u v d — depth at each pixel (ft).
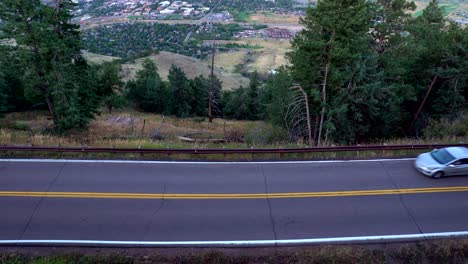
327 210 40.93
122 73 212.02
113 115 128.26
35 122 104.83
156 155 53.78
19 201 41.24
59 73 79.00
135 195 43.04
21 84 119.75
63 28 84.23
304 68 72.90
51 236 36.04
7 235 35.99
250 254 34.40
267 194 43.83
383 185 46.24
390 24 82.84
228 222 38.65
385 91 72.28
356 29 71.92
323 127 74.49
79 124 88.48
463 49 79.92
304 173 49.26
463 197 43.86
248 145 61.26
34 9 74.64
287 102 81.05
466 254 35.17
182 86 159.33
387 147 54.95
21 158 51.67
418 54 84.28
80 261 32.99
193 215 39.68
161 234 36.73
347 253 34.04
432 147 55.83
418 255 34.83
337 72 69.46
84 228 37.24
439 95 89.56
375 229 37.99
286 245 35.55
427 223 39.01
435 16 96.63
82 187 44.47
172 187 45.03
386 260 34.35
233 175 48.42
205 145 60.29
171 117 150.30
